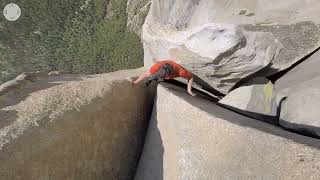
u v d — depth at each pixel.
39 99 6.62
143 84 7.92
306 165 4.79
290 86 6.77
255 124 5.88
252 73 7.48
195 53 7.80
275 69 7.32
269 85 7.14
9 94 6.66
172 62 7.75
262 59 7.31
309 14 7.33
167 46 8.64
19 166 5.91
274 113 6.76
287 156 4.98
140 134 7.81
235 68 7.52
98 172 7.05
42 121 6.36
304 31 7.15
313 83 6.43
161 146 7.01
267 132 5.41
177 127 6.60
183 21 9.17
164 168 6.79
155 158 7.11
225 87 8.02
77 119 6.73
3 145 5.88
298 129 6.12
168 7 9.84
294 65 7.25
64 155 6.50
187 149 6.27
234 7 8.31
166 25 9.61
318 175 4.66
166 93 7.24
